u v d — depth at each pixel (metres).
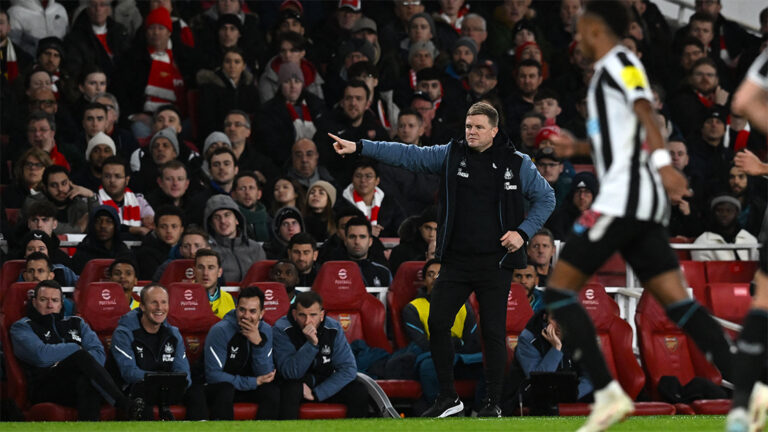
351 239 34.94
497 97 45.62
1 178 41.50
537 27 53.88
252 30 49.34
